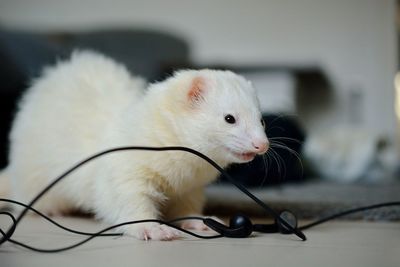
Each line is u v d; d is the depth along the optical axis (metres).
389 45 1.16
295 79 1.15
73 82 0.52
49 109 0.51
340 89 1.17
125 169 0.43
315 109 1.18
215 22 1.21
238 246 0.37
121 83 0.52
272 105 1.06
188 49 1.19
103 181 0.44
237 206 0.53
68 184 0.48
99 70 0.53
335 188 0.71
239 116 0.43
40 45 0.78
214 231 0.43
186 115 0.43
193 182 0.45
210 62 1.19
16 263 0.33
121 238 0.40
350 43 1.17
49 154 0.49
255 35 1.20
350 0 1.17
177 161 0.43
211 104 0.43
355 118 1.17
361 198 0.58
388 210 0.49
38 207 0.50
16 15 1.23
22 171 0.50
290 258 0.34
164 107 0.43
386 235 0.42
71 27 1.22
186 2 1.21
